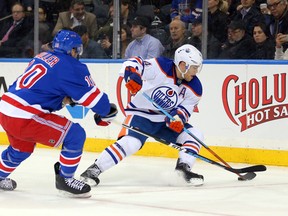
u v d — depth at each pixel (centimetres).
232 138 986
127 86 743
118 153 767
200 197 711
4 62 1173
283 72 944
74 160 677
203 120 1004
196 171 898
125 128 788
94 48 1159
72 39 665
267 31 1030
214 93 995
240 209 649
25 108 650
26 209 632
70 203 662
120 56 1131
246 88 972
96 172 766
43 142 668
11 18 1242
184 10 1109
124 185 782
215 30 1073
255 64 962
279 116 951
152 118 788
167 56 1115
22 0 1227
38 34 1182
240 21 1045
